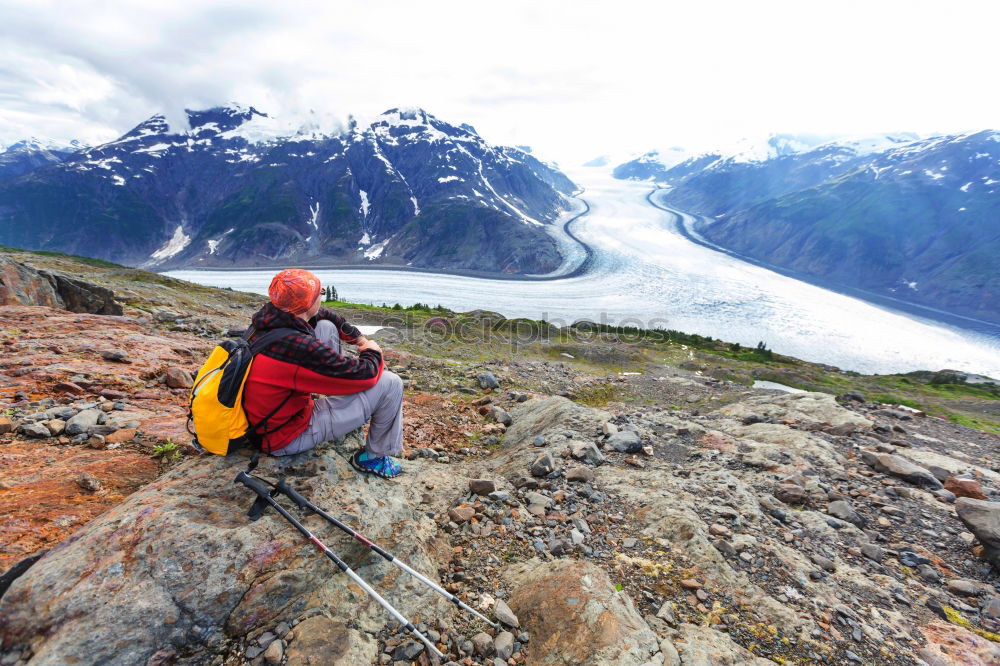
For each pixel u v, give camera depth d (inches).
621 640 144.3
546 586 167.6
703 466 305.3
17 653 110.6
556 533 214.2
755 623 171.5
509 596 171.0
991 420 2684.5
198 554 131.0
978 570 224.8
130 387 294.2
